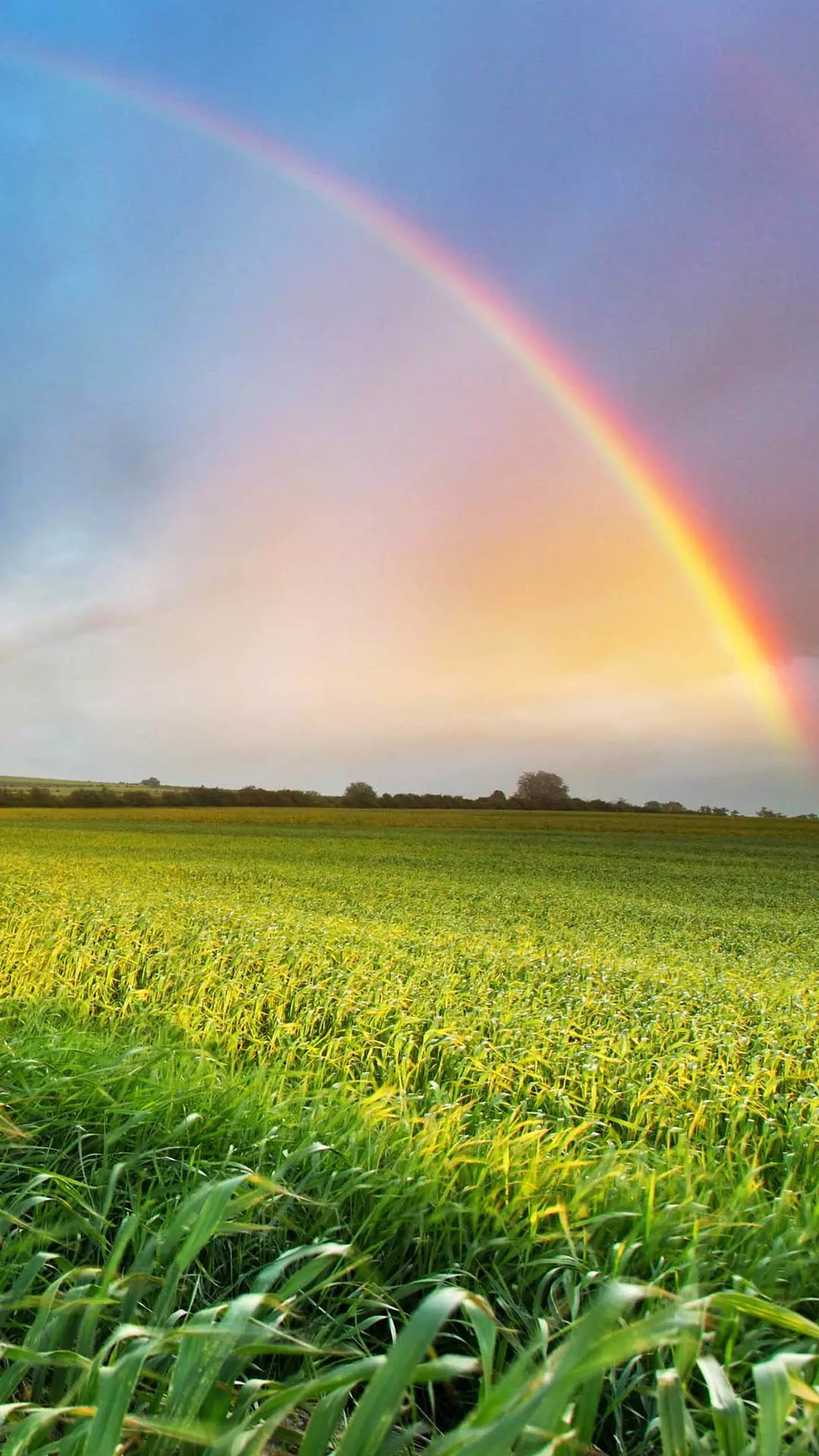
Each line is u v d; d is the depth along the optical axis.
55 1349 2.54
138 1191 3.97
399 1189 4.12
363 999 9.19
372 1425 1.52
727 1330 3.11
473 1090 6.80
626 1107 6.88
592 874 42.88
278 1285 3.53
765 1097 6.95
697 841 79.38
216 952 11.81
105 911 15.60
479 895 28.53
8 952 10.85
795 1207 4.44
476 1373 3.21
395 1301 3.43
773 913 28.08
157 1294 3.28
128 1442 2.20
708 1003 10.68
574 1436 1.80
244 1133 4.74
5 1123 3.87
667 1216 3.91
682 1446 1.86
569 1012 9.38
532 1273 3.69
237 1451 1.75
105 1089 4.97
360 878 33.75
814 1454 2.28
